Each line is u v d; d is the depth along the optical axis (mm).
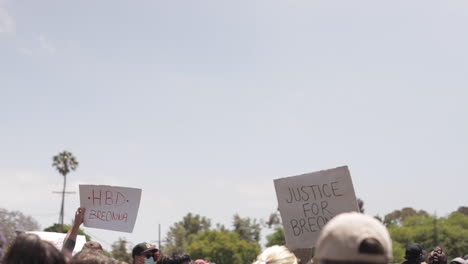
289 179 5523
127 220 6836
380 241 1855
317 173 5402
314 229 5387
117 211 6891
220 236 117062
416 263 7371
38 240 3195
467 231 98438
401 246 94938
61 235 7527
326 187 5355
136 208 6855
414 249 7387
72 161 74125
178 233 134125
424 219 107000
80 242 8102
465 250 96750
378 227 1896
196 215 146375
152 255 7352
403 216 140625
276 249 3957
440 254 8195
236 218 151625
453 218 104875
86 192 6953
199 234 121188
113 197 6918
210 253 114625
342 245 1854
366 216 1930
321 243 1917
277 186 5574
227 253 115062
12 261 3146
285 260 3877
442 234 97562
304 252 5551
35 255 3145
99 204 6930
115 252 77562
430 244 96625
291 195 5512
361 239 1841
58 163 73562
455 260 8766
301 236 5449
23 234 3232
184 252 7305
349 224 1884
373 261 1838
